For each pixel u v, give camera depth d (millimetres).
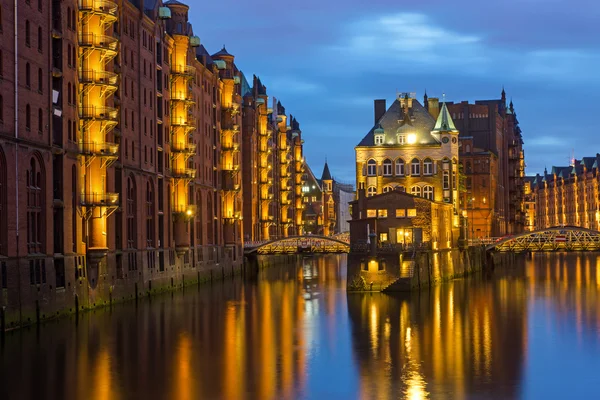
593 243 117562
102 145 74312
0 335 58281
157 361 52500
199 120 111688
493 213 168000
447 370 50531
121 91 82438
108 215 76500
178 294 93000
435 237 107375
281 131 183000
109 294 78625
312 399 43594
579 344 59438
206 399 43344
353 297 89688
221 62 122562
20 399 43062
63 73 69625
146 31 91500
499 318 72750
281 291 98062
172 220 99312
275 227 176375
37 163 65062
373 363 52500
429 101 152500
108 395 43906
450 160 128625
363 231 102500
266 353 55594
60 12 69562
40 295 64062
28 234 63406
